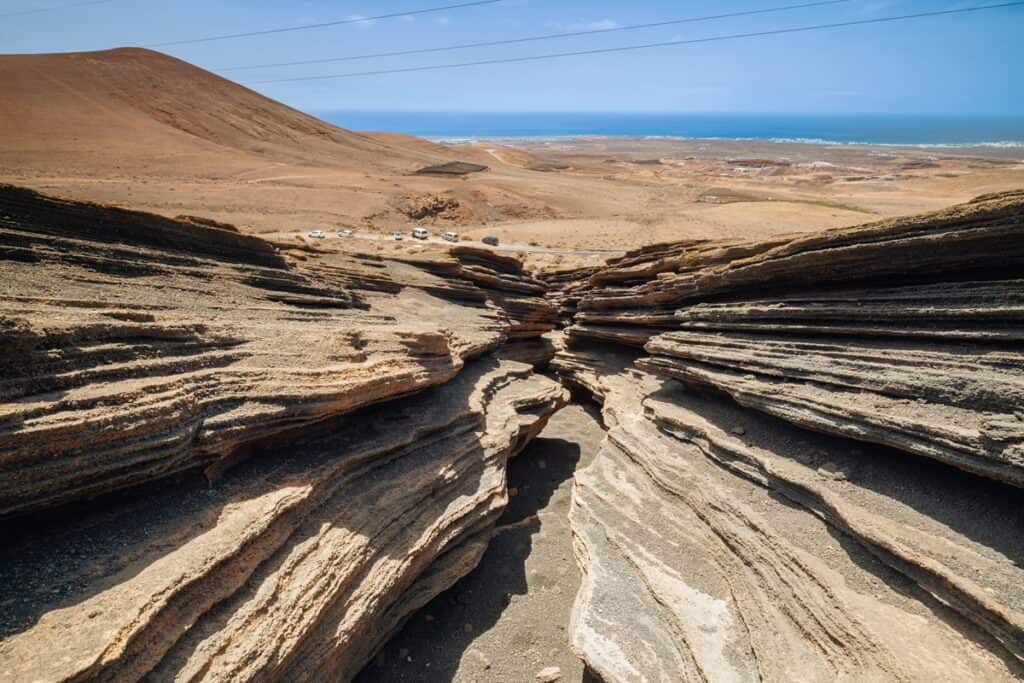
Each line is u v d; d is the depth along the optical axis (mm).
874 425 11656
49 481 8047
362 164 126312
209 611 8570
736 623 11234
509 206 95125
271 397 11141
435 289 24609
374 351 14438
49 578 7902
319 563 10289
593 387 25891
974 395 10672
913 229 12938
